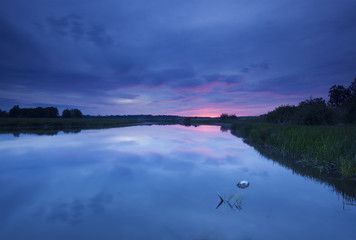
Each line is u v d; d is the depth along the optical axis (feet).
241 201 13.44
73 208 12.84
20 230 10.32
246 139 47.37
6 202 13.80
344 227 10.30
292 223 10.75
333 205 12.81
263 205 12.91
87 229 10.39
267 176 19.07
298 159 25.71
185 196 14.55
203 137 52.21
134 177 19.12
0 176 19.70
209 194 14.88
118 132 68.39
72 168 22.40
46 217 11.67
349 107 61.21
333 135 29.91
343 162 19.75
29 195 15.01
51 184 17.38
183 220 11.18
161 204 13.26
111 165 23.58
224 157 27.50
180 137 52.44
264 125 58.70
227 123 138.21
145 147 36.06
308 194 14.65
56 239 9.55
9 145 38.34
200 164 23.80
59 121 115.85
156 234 9.87
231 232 9.98
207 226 10.55
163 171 20.99
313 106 58.90
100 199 14.19
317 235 9.63
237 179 18.25
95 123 122.01
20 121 101.86
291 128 41.52
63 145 38.40
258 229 10.21
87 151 32.32
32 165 23.77
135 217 11.58
